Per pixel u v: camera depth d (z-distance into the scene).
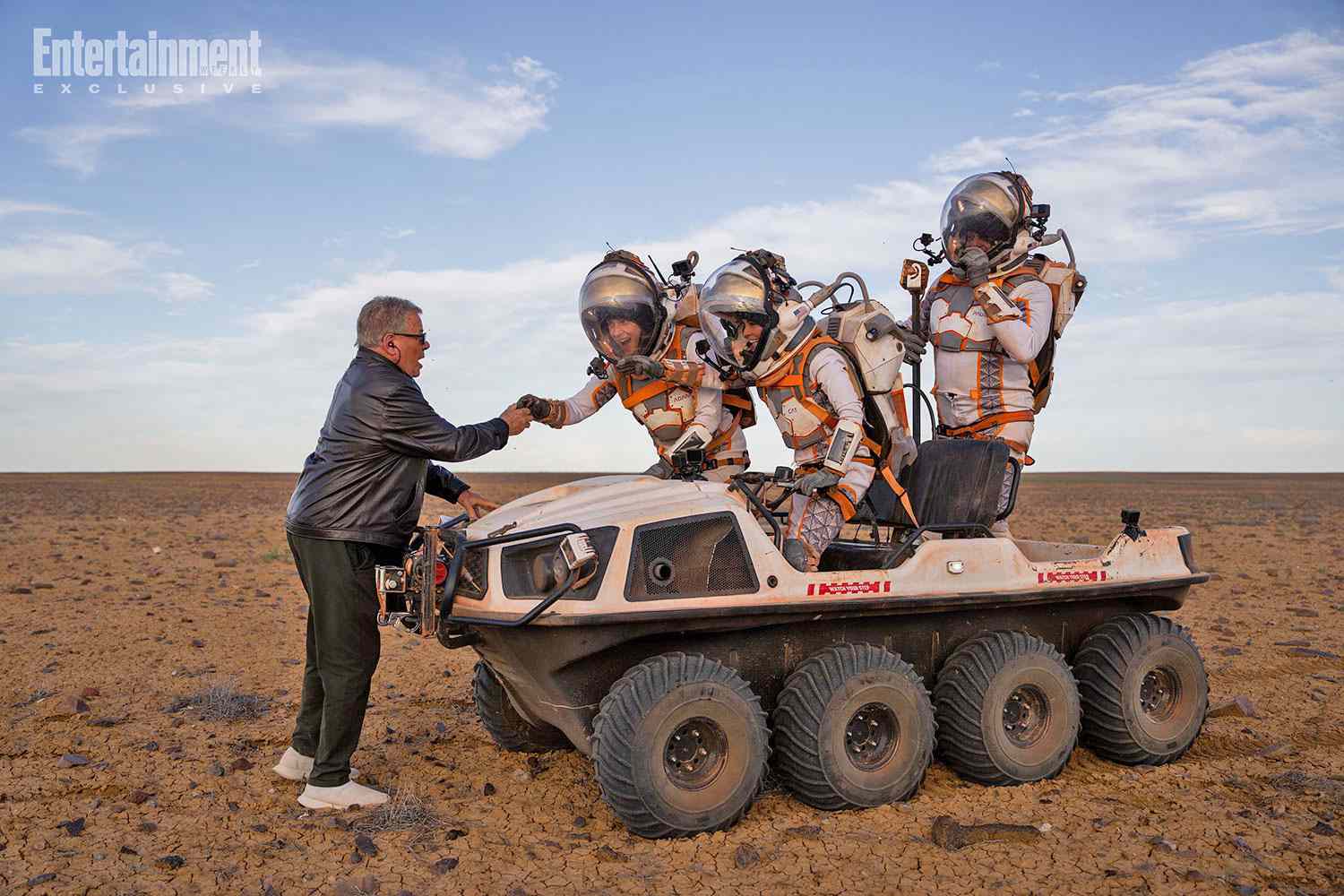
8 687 7.81
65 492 63.53
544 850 4.74
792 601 5.05
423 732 6.82
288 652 9.34
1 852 4.65
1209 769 6.04
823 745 5.05
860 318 5.84
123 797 5.47
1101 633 6.15
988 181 6.88
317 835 4.90
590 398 6.51
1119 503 51.84
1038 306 6.78
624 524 4.80
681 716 4.73
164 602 12.09
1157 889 4.32
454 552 4.82
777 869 4.50
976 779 5.62
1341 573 16.08
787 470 5.55
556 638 4.74
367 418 5.07
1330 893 4.29
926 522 6.31
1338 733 6.84
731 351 5.80
